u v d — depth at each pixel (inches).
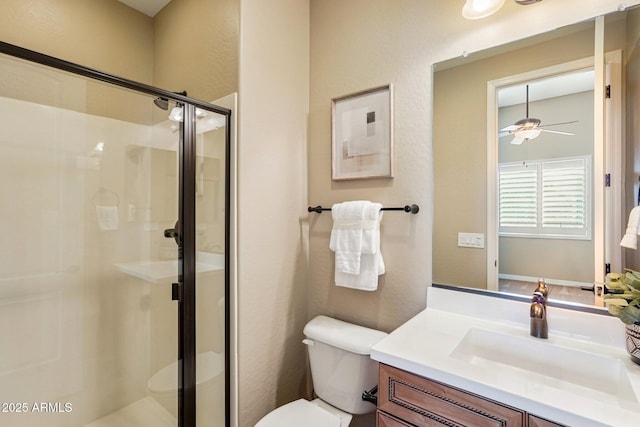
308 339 60.7
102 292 66.5
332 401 56.5
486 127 49.9
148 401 66.4
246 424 59.1
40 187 59.1
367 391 52.7
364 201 59.7
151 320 66.2
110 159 65.3
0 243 55.4
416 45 56.7
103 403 66.1
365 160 62.7
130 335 69.6
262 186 62.0
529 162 46.4
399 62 58.6
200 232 62.1
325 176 69.7
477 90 50.7
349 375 53.8
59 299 61.6
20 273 57.4
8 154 55.6
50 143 59.6
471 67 51.2
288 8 67.7
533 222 46.0
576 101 43.0
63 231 61.9
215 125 59.9
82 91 58.1
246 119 58.7
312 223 72.1
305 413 52.4
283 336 66.7
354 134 64.4
